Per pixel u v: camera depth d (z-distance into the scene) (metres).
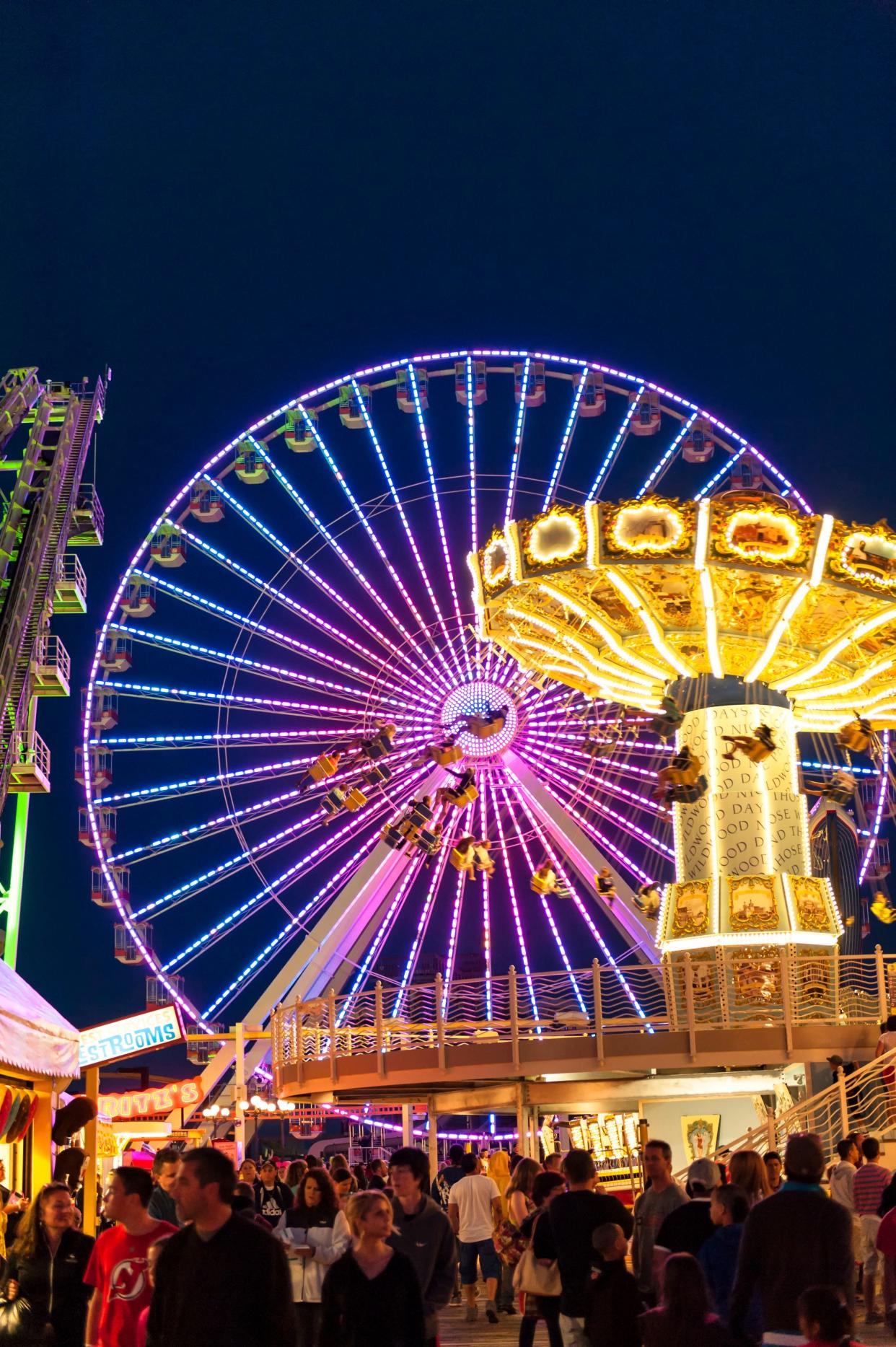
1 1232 12.92
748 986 25.98
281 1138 52.31
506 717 39.06
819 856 35.44
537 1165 15.71
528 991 25.91
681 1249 9.78
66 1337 8.95
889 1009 24.86
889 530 26.00
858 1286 15.38
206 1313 6.51
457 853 35.19
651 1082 26.34
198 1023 37.25
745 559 25.95
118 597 40.12
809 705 31.44
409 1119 38.19
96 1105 20.25
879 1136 20.19
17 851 32.19
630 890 38.09
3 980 16.33
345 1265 8.02
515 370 43.28
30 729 32.22
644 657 30.02
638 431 42.62
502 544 28.03
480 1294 23.58
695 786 27.53
